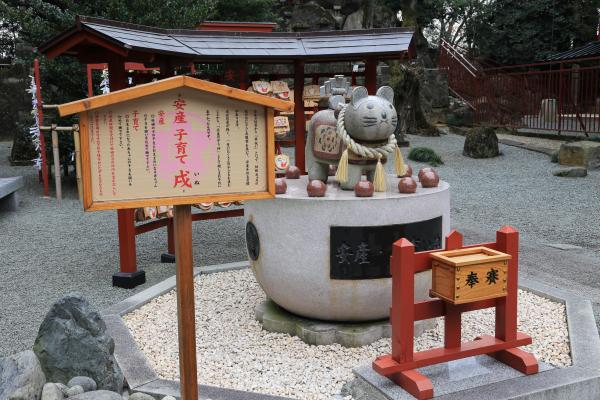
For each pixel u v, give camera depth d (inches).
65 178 511.8
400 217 166.4
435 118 794.8
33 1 418.3
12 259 291.0
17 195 414.3
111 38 204.2
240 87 269.1
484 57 910.4
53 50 223.1
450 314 140.9
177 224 110.0
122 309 203.8
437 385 137.6
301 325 180.4
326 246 166.1
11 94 750.5
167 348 175.6
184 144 105.3
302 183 202.7
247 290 229.0
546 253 279.4
